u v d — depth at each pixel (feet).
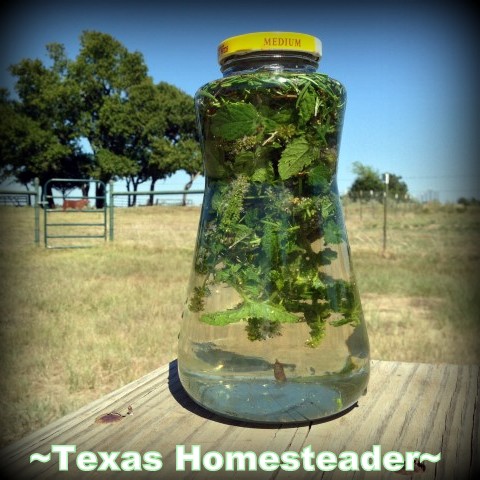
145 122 100.48
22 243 35.35
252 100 2.42
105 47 98.32
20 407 8.23
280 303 2.41
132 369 9.91
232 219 2.45
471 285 18.95
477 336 12.19
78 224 34.17
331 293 2.45
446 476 2.16
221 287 2.48
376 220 49.14
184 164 103.76
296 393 2.44
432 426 2.61
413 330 12.76
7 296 16.61
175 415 2.75
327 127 2.48
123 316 13.82
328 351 2.45
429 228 42.73
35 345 11.35
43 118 96.84
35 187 34.19
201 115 2.60
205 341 2.51
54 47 97.45
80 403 8.34
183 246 32.24
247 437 2.49
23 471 2.20
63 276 20.90
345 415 2.74
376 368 3.54
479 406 2.85
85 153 101.19
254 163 2.43
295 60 2.60
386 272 21.99
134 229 41.11
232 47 2.55
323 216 2.48
